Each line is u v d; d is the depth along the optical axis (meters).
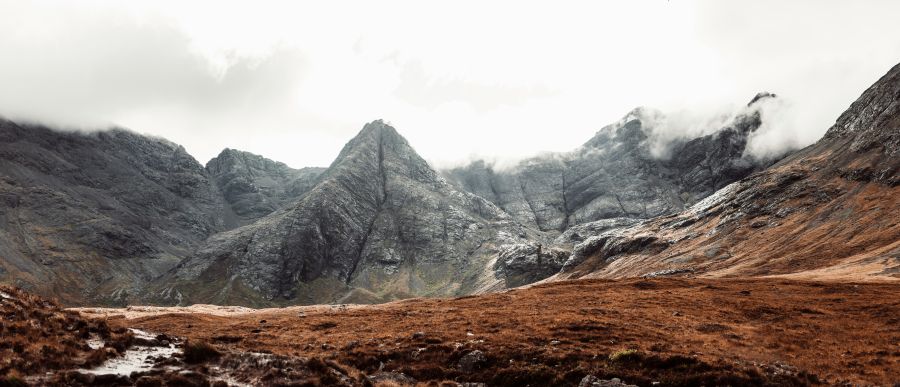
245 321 77.75
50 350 25.77
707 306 67.69
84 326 31.38
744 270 173.00
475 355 40.03
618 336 45.88
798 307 64.38
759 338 47.78
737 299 73.31
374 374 36.94
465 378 37.62
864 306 62.38
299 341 52.38
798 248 179.12
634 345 42.09
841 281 100.88
